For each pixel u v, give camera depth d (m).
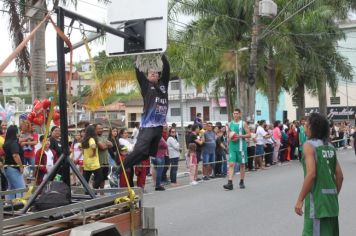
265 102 52.34
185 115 56.34
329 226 5.12
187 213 9.55
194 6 23.34
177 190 12.73
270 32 22.00
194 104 55.94
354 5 29.42
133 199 5.40
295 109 49.81
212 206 10.27
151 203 10.69
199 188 13.04
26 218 4.13
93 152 10.76
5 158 9.59
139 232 5.50
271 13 20.31
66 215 4.69
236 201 10.85
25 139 11.21
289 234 7.83
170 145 14.02
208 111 54.94
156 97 6.69
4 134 11.48
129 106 51.50
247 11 23.25
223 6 23.53
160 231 8.07
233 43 24.02
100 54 20.02
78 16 5.84
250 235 7.79
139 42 6.88
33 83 14.70
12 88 54.75
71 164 5.61
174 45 23.06
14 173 9.54
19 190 5.76
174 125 15.53
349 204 10.33
